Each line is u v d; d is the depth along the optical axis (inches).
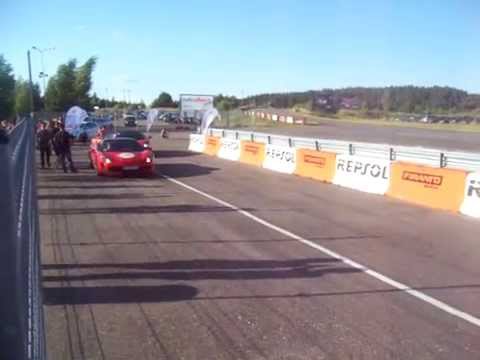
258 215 444.1
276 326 205.0
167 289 248.4
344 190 609.6
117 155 736.3
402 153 787.4
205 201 520.1
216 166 900.6
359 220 425.7
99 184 653.9
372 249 328.8
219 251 320.8
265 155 893.8
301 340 191.9
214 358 177.0
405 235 370.6
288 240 351.6
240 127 2640.3
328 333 198.4
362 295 242.4
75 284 254.5
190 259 301.7
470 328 205.0
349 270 282.2
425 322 210.4
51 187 625.0
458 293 246.2
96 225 400.5
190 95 2229.3
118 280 261.6
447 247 335.9
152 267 284.8
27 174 314.7
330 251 322.3
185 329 201.3
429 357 179.0
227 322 208.7
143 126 2746.1
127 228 389.4
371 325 206.7
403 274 275.6
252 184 660.7
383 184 577.0
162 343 188.9
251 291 246.8
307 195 566.9
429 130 2182.6
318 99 5285.4
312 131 2139.5
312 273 276.4
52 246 332.2
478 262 300.7
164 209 473.4
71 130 1519.4
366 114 4040.4
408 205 503.8
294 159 788.0
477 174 458.3
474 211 449.7
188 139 1728.6
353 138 1625.2
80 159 1012.5
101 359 175.9
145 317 213.2
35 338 87.7
